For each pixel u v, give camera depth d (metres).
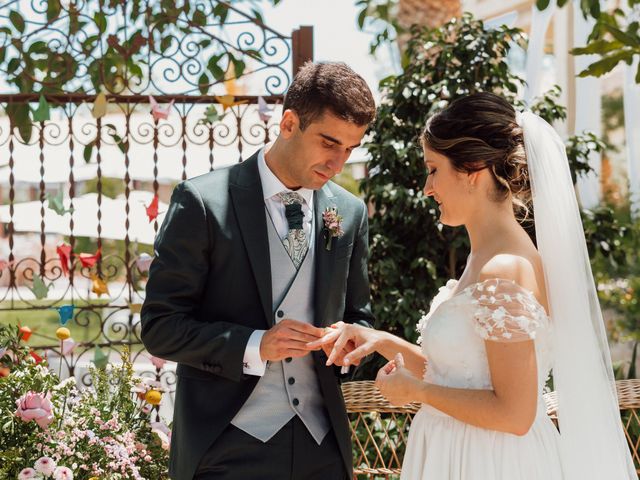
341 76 2.23
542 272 2.12
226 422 2.26
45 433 2.96
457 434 2.14
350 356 2.26
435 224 4.31
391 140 4.46
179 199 2.33
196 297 2.31
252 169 2.42
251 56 4.04
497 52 4.58
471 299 2.01
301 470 2.33
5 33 4.08
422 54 4.80
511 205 2.19
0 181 6.82
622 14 5.39
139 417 3.28
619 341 7.48
